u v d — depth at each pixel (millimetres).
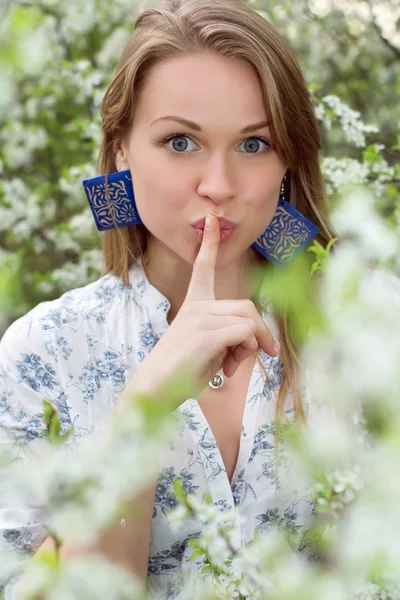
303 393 1198
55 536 618
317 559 1102
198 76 1027
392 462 474
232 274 1276
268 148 1087
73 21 3117
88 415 1214
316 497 842
